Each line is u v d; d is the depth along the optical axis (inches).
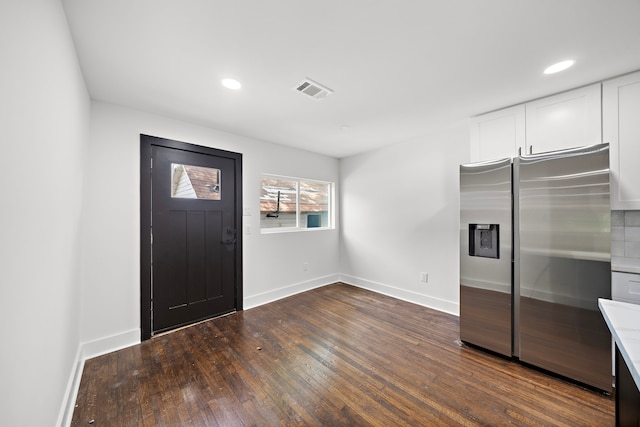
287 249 144.0
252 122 106.6
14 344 32.3
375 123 108.4
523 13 48.4
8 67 29.5
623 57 62.0
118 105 89.2
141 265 93.6
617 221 79.9
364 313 118.6
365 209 157.2
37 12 37.1
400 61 64.6
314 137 127.7
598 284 65.9
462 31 53.7
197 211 109.2
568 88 77.3
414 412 60.0
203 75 70.8
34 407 39.2
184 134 104.8
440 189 122.3
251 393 66.5
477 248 88.4
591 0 45.1
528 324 76.2
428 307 126.3
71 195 60.5
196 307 108.8
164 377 72.8
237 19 50.2
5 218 29.7
